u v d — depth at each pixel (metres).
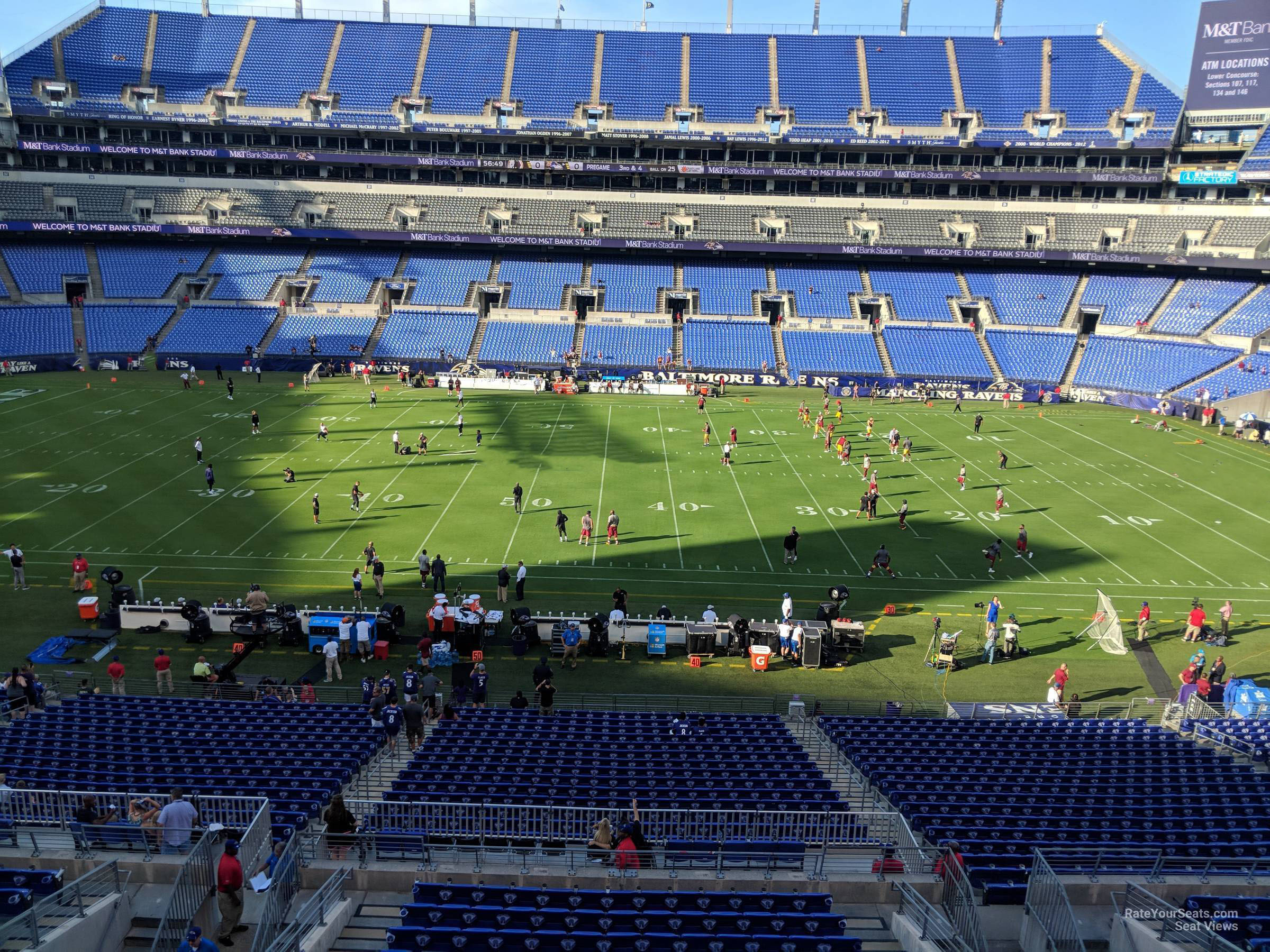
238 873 12.84
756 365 73.88
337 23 92.69
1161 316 72.81
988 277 80.88
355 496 40.50
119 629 29.41
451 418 58.94
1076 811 17.36
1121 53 87.12
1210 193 79.75
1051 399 69.31
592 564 35.50
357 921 13.98
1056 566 36.53
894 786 18.58
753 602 32.75
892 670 28.42
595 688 26.89
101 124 82.38
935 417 63.16
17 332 70.75
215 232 79.62
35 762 18.70
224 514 39.69
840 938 12.28
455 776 18.27
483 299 82.56
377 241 81.88
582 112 86.06
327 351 73.94
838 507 43.12
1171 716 24.98
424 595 32.44
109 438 51.03
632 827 15.66
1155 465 51.19
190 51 88.06
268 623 28.89
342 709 23.09
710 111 86.25
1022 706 25.53
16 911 12.29
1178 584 34.97
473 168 83.62
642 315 77.81
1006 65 88.62
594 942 12.14
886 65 89.94
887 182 86.19
